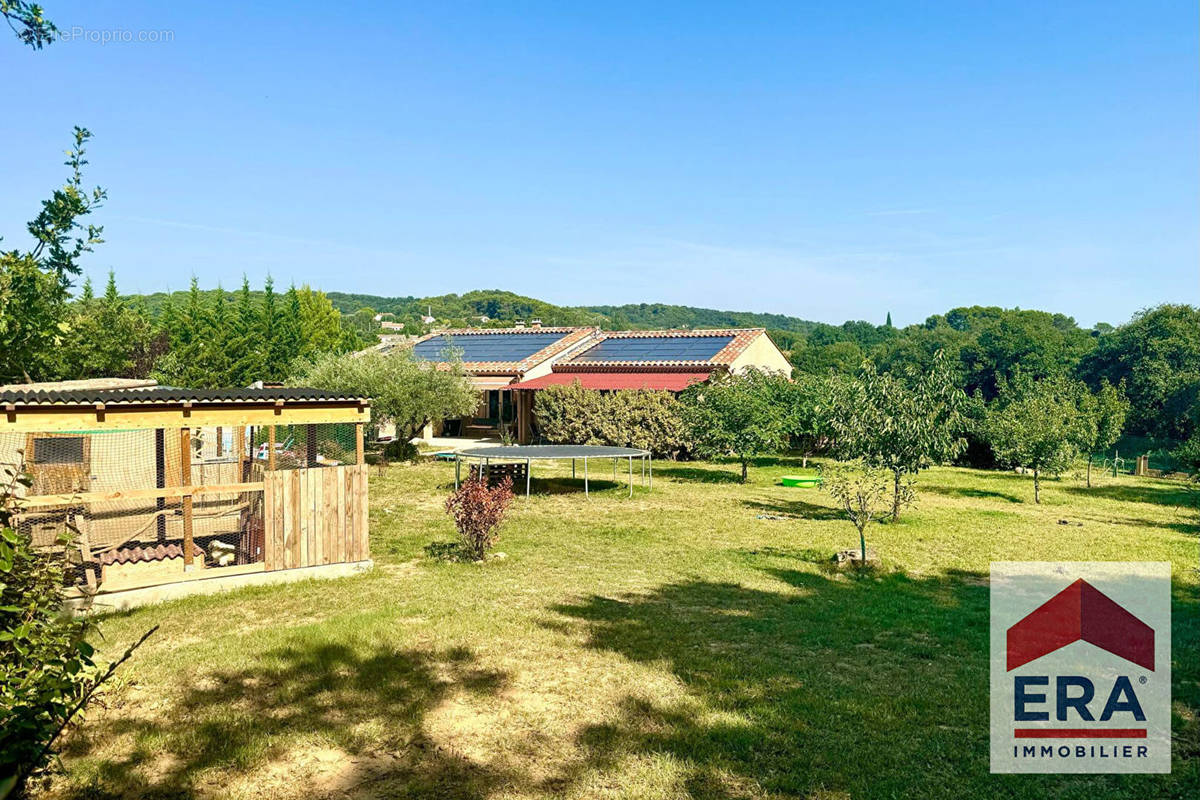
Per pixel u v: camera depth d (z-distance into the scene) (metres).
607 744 7.23
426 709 8.02
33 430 11.38
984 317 131.88
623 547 17.05
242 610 11.83
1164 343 61.50
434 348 50.19
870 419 20.91
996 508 23.88
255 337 68.06
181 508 15.26
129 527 14.35
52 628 5.38
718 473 31.28
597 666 9.32
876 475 23.36
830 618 11.54
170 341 59.66
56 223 13.58
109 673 5.61
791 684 8.80
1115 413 36.34
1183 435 55.06
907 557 16.23
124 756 6.94
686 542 17.69
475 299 199.62
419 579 13.80
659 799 6.25
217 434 20.02
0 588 5.03
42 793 6.25
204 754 6.97
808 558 16.09
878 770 6.74
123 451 15.29
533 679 8.88
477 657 9.59
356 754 7.04
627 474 30.86
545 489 26.19
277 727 7.54
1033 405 27.61
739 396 29.53
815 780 6.55
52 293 13.80
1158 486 31.58
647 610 11.91
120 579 12.21
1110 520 21.73
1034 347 75.06
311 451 16.50
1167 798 6.26
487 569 14.67
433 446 39.22
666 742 7.29
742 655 9.78
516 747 7.17
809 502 24.02
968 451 38.81
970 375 79.00
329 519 14.04
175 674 8.91
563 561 15.53
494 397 45.69
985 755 7.02
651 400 36.03
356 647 9.89
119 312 48.56
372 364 32.69
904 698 8.36
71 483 13.28
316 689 8.52
